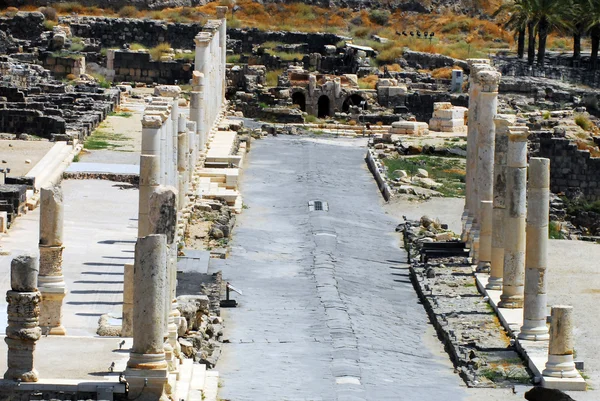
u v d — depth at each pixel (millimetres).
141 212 100438
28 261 74250
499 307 114688
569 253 136875
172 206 84625
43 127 171500
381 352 105625
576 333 108812
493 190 121188
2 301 96500
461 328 110812
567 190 182250
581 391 97000
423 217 148875
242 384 95125
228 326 109688
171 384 76500
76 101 196750
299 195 163000
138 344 74125
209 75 186625
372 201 163500
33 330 74312
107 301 100000
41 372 76438
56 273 88812
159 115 110250
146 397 73812
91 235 123000
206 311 104688
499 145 119625
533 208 104938
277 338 106938
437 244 137375
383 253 139250
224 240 136375
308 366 100625
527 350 103250
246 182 169875
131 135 180500
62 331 88062
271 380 96875
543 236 105125
